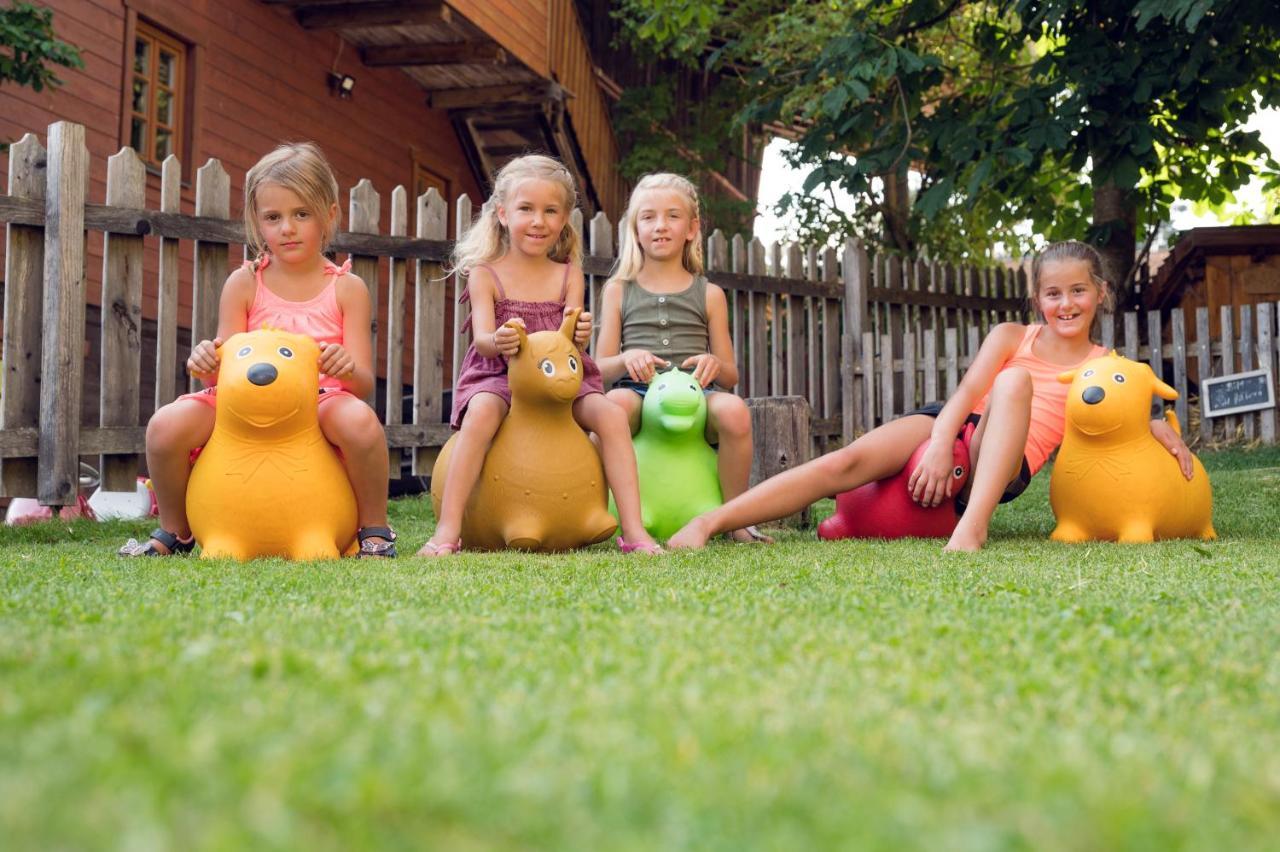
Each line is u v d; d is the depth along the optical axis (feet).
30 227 17.42
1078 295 14.24
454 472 12.38
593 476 12.59
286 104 35.58
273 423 11.21
